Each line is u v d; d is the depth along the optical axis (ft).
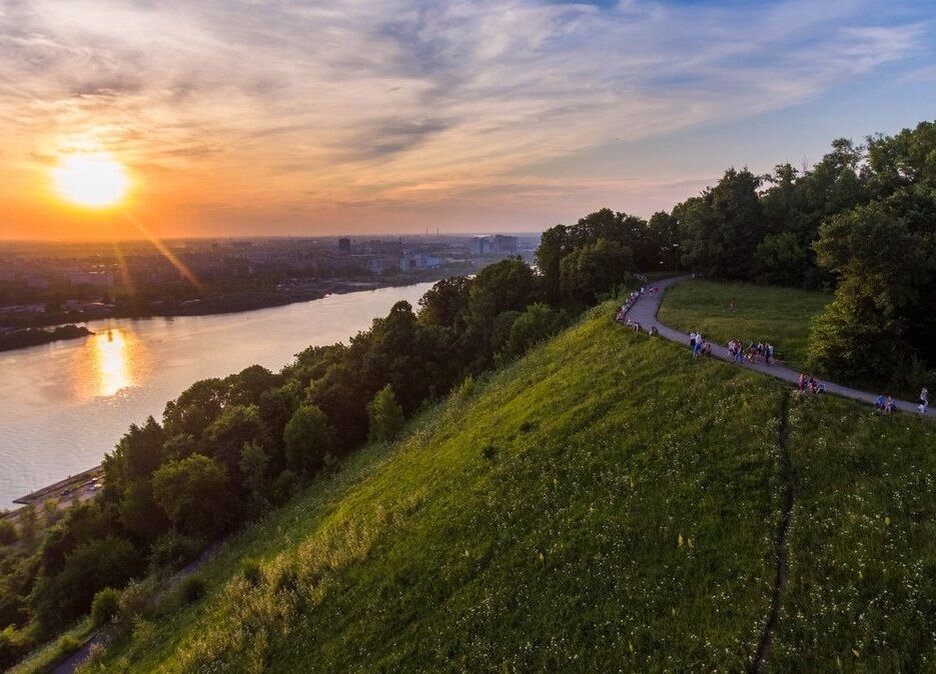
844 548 78.74
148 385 506.07
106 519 247.50
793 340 150.30
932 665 63.05
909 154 220.43
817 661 67.05
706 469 99.60
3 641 183.32
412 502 130.00
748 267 276.41
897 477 87.97
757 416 108.58
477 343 315.17
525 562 95.96
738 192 277.44
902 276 126.11
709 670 69.51
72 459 375.25
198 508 219.00
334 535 134.41
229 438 257.34
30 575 245.65
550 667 77.61
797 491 90.22
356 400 300.61
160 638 132.46
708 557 83.71
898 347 128.77
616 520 96.12
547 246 350.23
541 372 178.40
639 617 79.20
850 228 128.57
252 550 174.50
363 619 99.04
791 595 74.79
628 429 119.14
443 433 177.78
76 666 145.48
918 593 70.38
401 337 318.65
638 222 357.61
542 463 119.96
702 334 165.27
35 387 507.71
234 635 108.58
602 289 297.74
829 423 102.94
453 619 90.89
